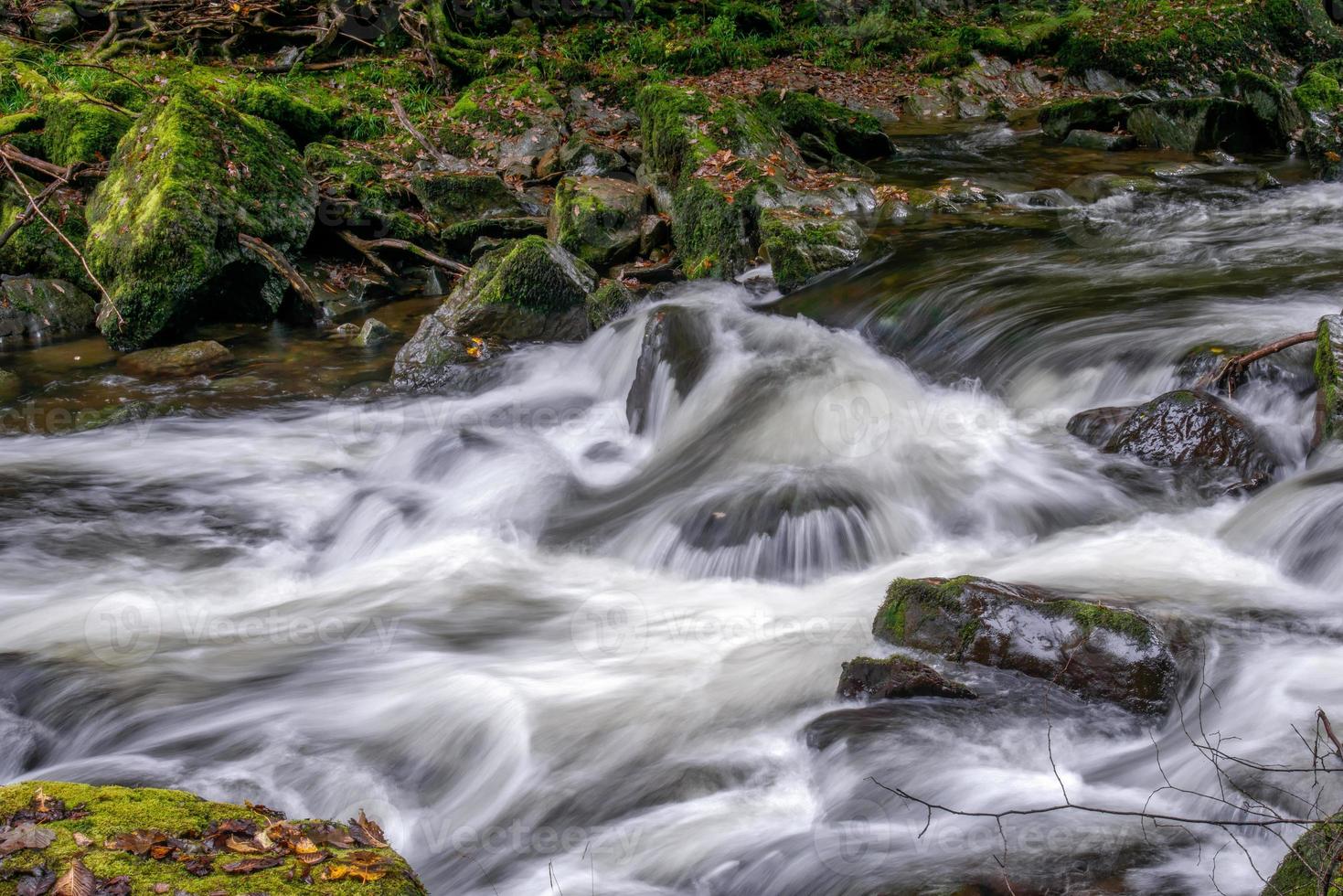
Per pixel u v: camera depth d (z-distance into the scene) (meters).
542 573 6.54
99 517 7.19
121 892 2.84
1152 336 7.90
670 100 12.02
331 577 6.62
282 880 2.95
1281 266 9.34
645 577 6.45
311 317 10.57
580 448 8.29
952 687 4.68
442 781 4.69
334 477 7.86
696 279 10.50
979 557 6.20
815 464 7.28
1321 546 5.59
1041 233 10.84
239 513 7.32
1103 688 4.60
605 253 11.02
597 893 3.92
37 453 8.07
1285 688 4.61
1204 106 13.81
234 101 13.25
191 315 10.00
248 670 5.43
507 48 16.94
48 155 11.77
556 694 5.07
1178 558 5.88
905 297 9.36
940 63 18.89
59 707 5.18
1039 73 18.81
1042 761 4.34
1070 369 7.91
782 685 5.05
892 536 6.41
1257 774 4.03
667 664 5.34
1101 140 14.60
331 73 15.94
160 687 5.27
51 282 10.38
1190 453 6.66
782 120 14.05
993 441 7.35
